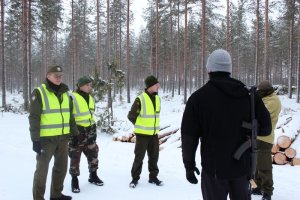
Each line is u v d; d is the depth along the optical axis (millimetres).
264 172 5516
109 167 7812
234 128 2965
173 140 10625
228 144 2947
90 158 6445
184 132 3033
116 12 38656
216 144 2959
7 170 7258
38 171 5062
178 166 7848
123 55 58781
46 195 5805
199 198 5746
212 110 2969
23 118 18172
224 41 35688
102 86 14570
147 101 6371
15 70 56906
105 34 42688
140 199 5715
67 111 5301
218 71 3088
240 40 44812
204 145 3035
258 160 5531
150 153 6535
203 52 25422
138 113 6402
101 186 6363
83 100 6273
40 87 5082
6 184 6344
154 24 35438
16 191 5984
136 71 65875
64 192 6008
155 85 6430
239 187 3037
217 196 3010
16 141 11312
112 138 11891
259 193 5910
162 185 6445
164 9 31703
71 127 5566
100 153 9469
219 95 2990
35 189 5082
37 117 4914
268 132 3213
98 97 14586
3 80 23688
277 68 61781
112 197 5797
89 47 55094
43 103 5020
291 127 11125
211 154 2975
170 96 37719
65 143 5312
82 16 42625
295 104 27781
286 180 6758
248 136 3035
